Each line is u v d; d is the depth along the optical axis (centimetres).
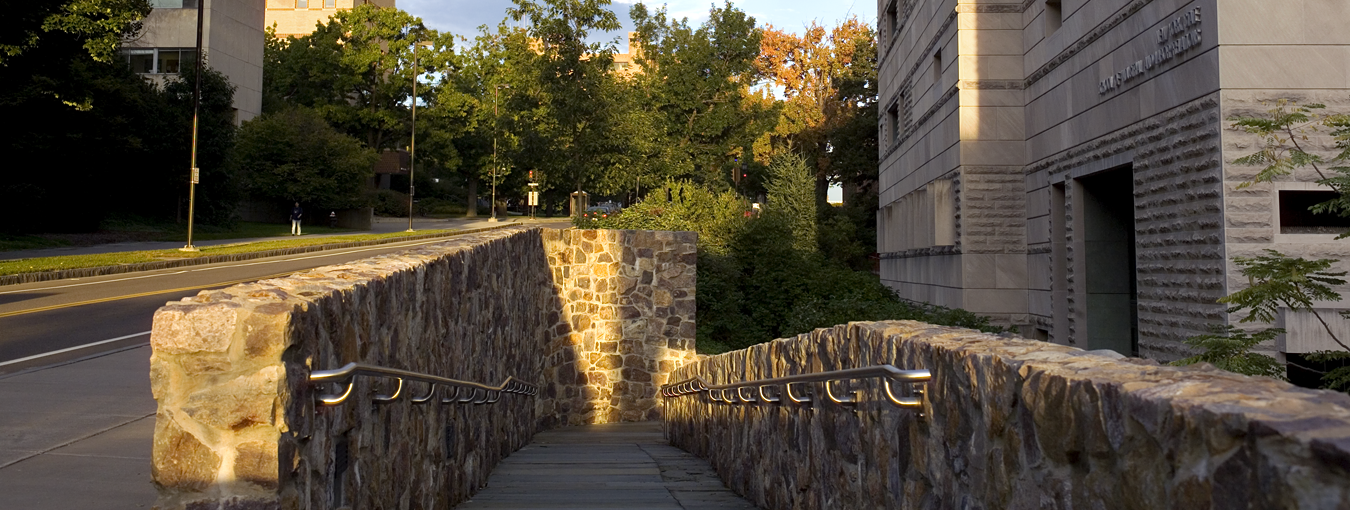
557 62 2052
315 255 3055
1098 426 243
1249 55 938
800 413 619
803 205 3441
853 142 4603
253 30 5159
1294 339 856
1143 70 1134
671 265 1655
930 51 2002
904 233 2312
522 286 1266
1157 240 1108
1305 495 162
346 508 412
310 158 4788
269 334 316
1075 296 1405
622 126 2177
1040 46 1558
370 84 6469
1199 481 195
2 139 3036
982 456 328
